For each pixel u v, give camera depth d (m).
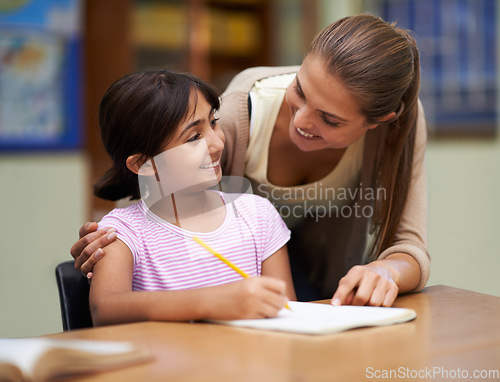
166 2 4.18
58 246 3.31
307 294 1.53
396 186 1.25
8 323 2.56
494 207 3.70
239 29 4.55
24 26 3.65
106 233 1.07
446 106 4.06
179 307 0.87
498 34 3.91
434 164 4.09
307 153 1.33
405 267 1.10
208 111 1.16
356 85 1.05
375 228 1.32
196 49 4.29
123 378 0.64
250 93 1.33
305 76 1.08
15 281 2.95
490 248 3.29
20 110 3.67
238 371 0.65
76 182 3.76
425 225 1.26
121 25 3.96
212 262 1.15
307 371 0.65
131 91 1.15
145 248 1.12
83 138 3.85
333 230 1.46
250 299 0.84
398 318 0.86
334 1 4.30
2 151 3.63
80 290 1.16
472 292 1.10
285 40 4.59
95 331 0.82
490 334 0.80
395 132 1.23
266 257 1.24
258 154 1.34
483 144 3.98
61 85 3.78
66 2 3.74
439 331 0.81
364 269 1.02
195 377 0.63
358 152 1.32
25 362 0.61
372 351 0.72
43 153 3.73
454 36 3.99
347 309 0.92
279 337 0.78
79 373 0.64
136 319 0.90
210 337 0.78
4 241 3.31
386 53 1.07
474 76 3.99
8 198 3.59
